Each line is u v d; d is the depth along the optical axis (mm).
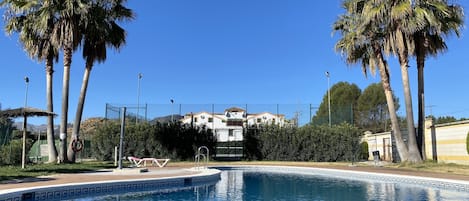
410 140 20219
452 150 20828
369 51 21938
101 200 10398
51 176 13188
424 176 14250
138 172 15570
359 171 17203
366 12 19953
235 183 15117
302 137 28234
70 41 19281
